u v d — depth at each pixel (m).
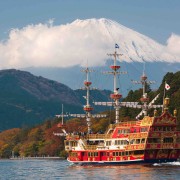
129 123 194.25
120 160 194.75
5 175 191.25
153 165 189.25
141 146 186.75
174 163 193.25
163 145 188.38
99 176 161.00
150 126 184.88
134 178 150.50
